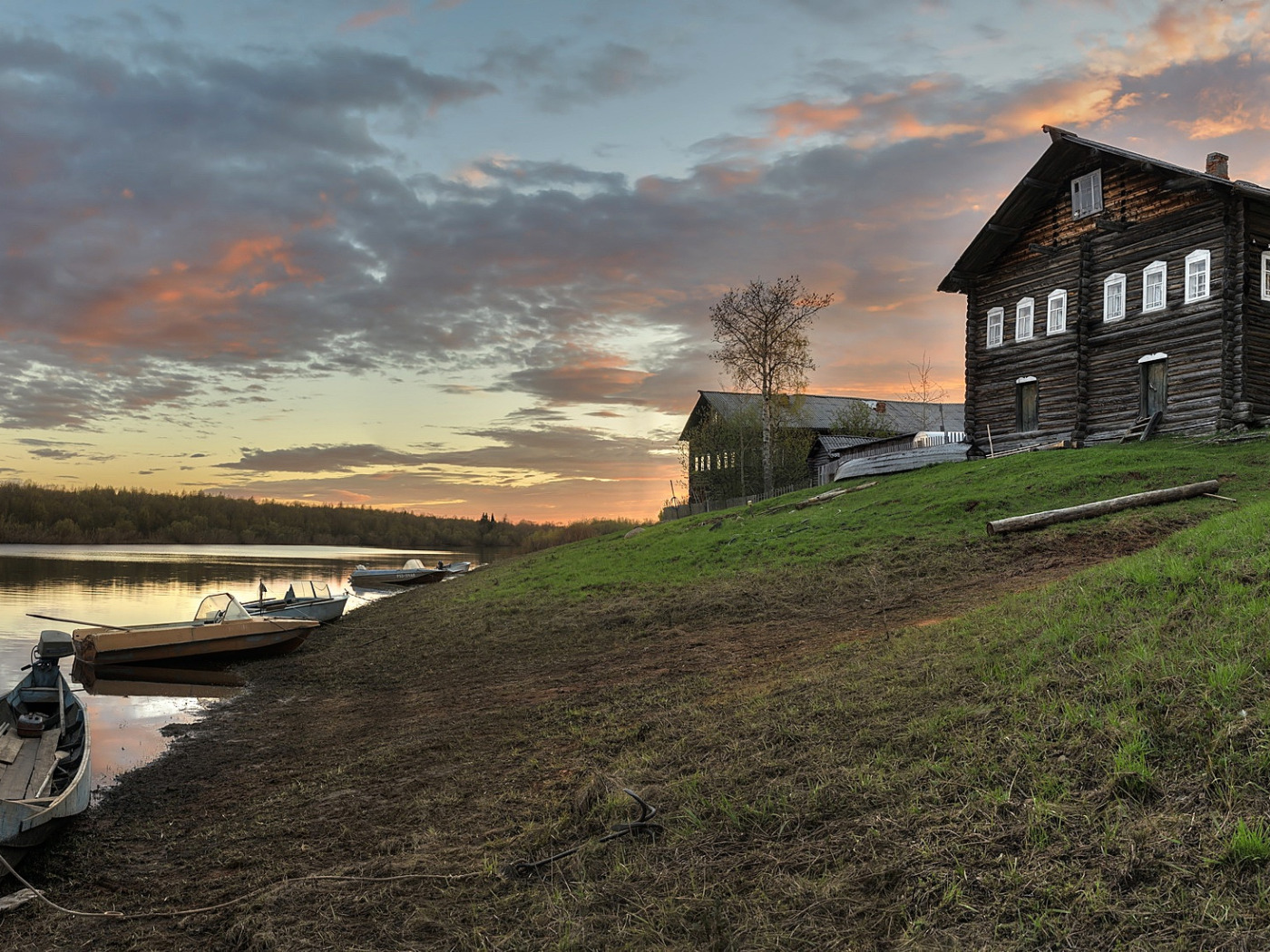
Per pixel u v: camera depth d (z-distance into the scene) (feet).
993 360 118.21
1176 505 62.39
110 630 62.80
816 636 45.78
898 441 137.18
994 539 61.46
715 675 39.99
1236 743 17.65
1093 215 102.89
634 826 21.47
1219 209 88.74
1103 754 18.75
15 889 24.53
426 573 156.04
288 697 52.37
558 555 122.01
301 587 144.97
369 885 21.39
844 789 20.62
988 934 14.26
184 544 472.44
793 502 110.63
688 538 93.30
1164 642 23.88
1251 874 14.21
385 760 34.24
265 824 28.17
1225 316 87.35
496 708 41.39
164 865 25.63
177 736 43.60
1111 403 100.22
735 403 209.56
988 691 24.18
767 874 17.90
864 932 15.25
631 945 16.33
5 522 409.90
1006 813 17.71
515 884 20.26
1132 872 14.90
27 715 38.55
